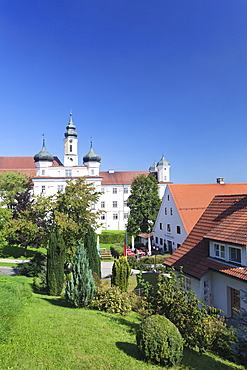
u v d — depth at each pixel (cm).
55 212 2456
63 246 1852
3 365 683
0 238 2748
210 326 973
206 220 1991
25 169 6144
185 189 3419
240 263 1372
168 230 3488
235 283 1370
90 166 5378
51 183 5141
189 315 961
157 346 787
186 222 3052
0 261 3453
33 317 1073
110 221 6262
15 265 3241
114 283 1744
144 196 4362
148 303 1105
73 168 5347
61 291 1819
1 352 744
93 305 1367
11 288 1342
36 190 5100
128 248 3981
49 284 1798
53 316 1120
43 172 5256
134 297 1505
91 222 2608
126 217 6309
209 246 1622
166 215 3538
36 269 2539
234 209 1781
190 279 1638
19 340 834
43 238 2658
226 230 1527
